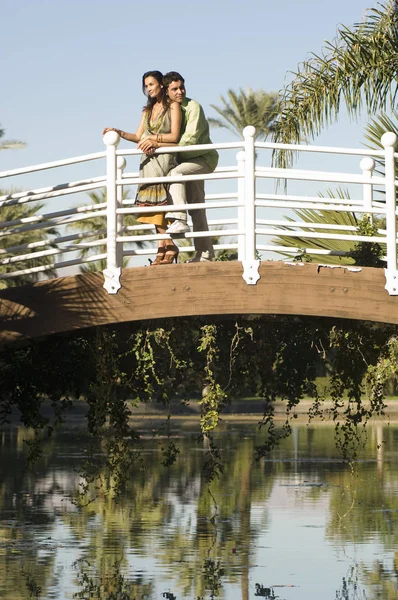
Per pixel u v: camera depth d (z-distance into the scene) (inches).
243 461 972.6
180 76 405.1
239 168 413.4
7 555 503.2
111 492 743.7
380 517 621.9
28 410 471.2
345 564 485.1
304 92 622.2
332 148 399.9
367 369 454.6
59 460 976.3
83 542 538.3
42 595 415.5
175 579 448.8
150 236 399.2
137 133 418.6
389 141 400.5
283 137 625.0
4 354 460.4
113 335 435.5
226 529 581.9
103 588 430.9
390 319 393.4
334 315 392.5
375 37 606.9
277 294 392.5
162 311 394.9
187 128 410.6
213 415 446.9
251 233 396.5
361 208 404.2
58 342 453.4
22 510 652.7
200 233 397.1
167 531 574.9
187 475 858.1
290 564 481.7
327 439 1270.9
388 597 414.9
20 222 414.9
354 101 614.2
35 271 407.2
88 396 462.0
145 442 1184.8
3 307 404.5
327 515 631.2
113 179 401.7
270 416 497.0
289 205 400.8
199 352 460.8
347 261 538.0
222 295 393.4
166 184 410.3
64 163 410.0
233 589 431.5
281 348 475.5
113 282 397.4
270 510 654.5
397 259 406.3
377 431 1412.4
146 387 449.7
